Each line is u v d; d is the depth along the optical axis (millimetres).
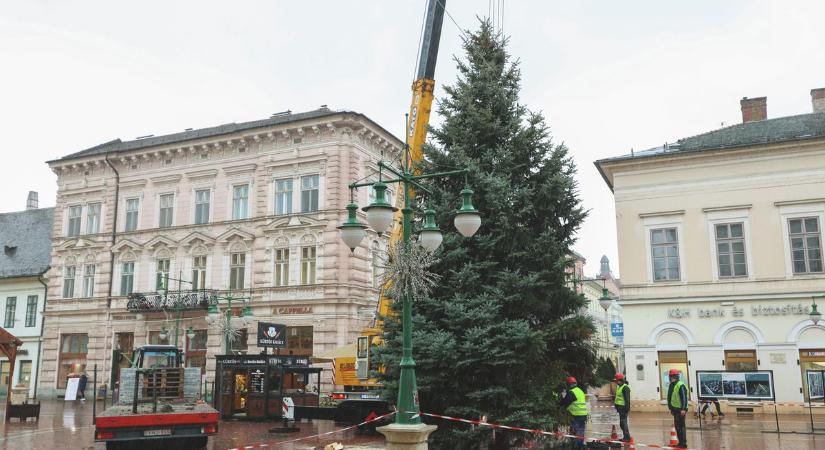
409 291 11492
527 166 18250
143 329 38219
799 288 26766
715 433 20359
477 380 16266
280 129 35875
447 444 16031
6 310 45125
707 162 28781
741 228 28047
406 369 10945
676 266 28766
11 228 50125
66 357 40844
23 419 25719
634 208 29688
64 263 42031
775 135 28578
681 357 27984
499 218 17047
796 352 26297
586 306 18219
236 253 36594
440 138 18750
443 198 17422
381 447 17547
